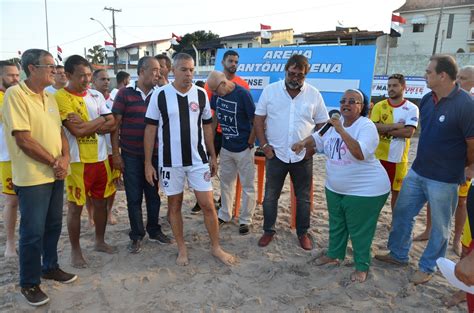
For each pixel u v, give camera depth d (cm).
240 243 418
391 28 1499
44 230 310
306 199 401
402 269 359
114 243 415
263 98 392
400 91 418
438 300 311
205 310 296
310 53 533
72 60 324
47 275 329
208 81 420
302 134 385
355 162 318
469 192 285
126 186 386
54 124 295
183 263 365
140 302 306
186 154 346
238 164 434
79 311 294
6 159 362
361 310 298
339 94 504
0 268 355
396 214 356
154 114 347
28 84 281
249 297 314
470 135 296
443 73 302
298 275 351
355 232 334
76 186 341
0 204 552
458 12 2928
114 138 369
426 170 325
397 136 411
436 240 327
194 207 509
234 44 3669
